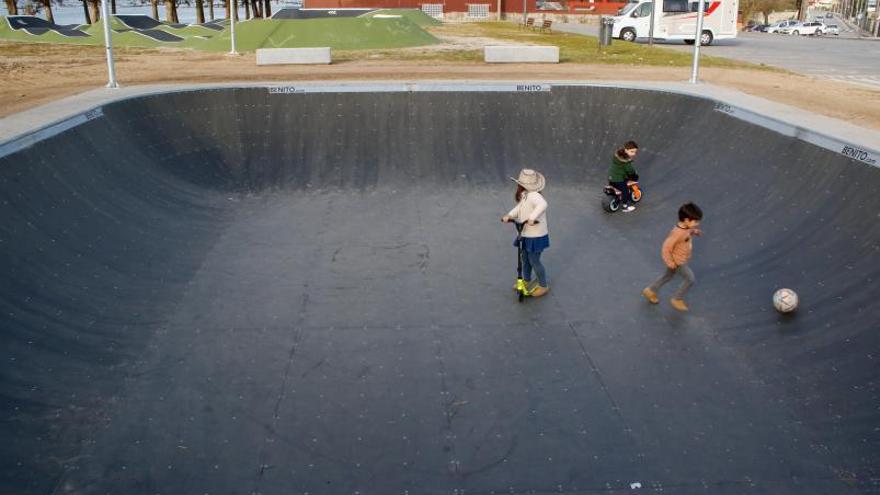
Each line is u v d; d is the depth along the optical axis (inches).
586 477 199.2
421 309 299.9
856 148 335.0
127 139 435.2
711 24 1125.7
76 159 376.8
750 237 345.1
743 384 243.1
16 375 228.4
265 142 497.4
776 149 389.7
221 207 428.1
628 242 373.7
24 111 425.4
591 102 527.2
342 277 331.3
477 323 288.0
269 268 340.5
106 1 538.0
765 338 267.3
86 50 931.3
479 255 358.3
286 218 411.8
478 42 1074.7
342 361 259.3
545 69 710.5
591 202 439.2
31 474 194.2
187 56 866.1
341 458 207.0
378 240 378.6
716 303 299.7
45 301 272.5
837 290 278.2
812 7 3346.5
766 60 904.9
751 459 205.6
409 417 226.5
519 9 2122.3
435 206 433.4
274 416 226.4
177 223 388.8
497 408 231.9
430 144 502.9
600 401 235.5
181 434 216.8
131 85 574.2
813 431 216.1
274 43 960.9
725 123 446.9
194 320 287.7
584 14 2142.0
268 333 278.7
